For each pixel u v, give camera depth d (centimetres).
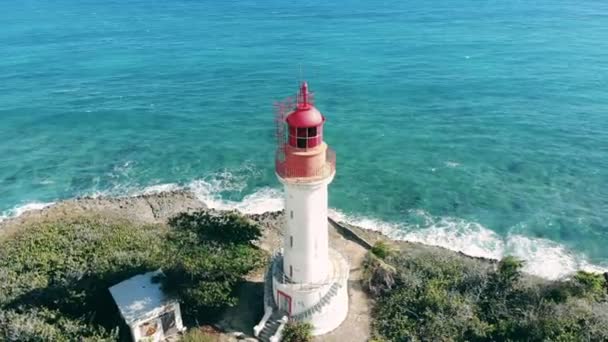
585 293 3200
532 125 6569
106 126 6956
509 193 5100
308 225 2644
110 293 3012
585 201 4934
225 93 8188
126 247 3600
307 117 2364
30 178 5616
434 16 14150
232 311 3136
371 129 6625
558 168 5528
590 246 4309
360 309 3177
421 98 7669
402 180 5394
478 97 7619
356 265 3659
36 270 3312
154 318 2844
